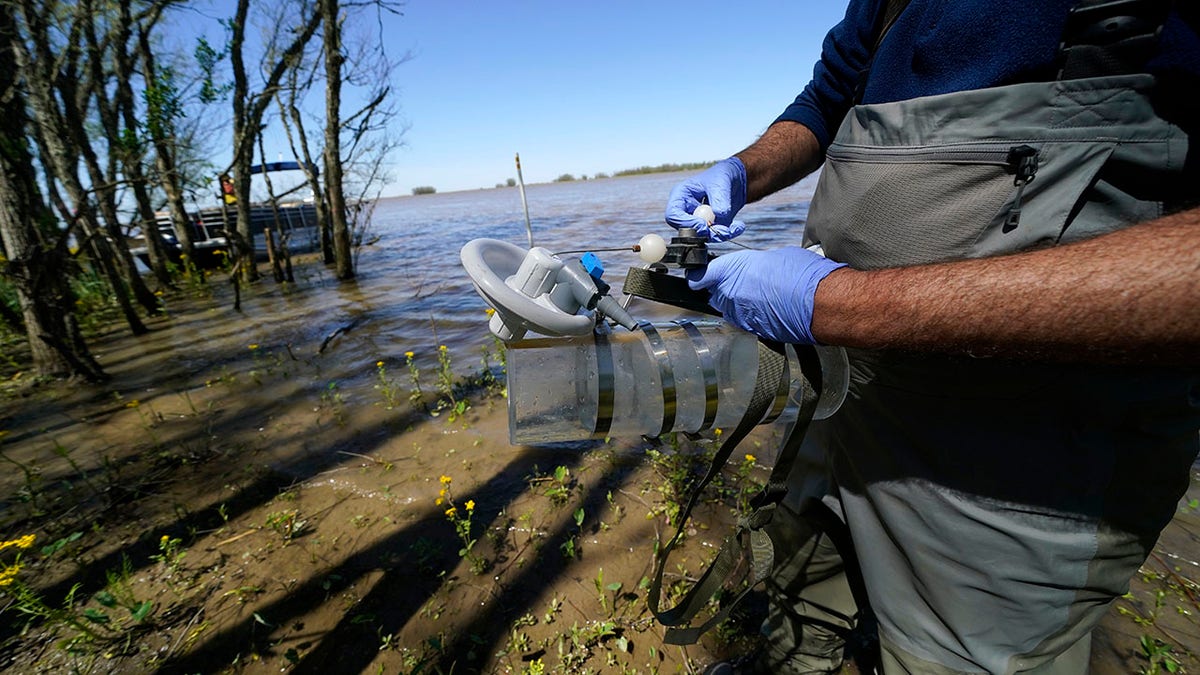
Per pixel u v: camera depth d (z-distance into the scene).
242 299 9.23
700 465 2.98
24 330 6.39
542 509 2.75
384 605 2.23
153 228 10.15
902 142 1.02
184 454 3.54
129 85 9.26
